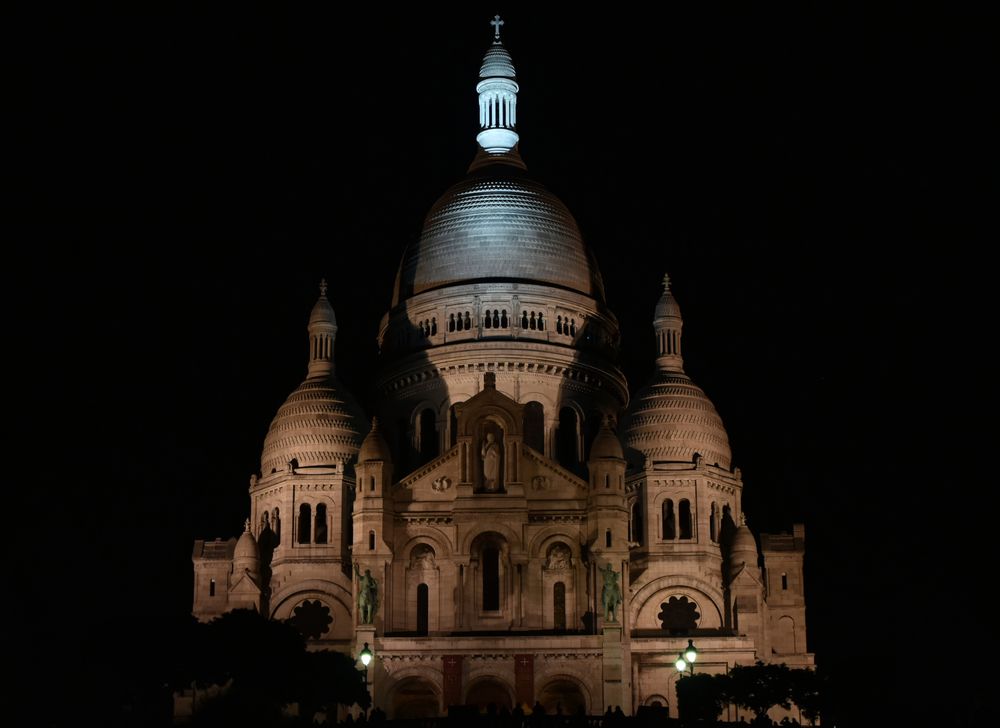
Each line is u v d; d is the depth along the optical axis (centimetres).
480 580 16775
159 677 13750
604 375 19200
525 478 17038
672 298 18712
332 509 17750
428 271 19450
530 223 19500
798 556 18162
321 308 18738
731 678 14438
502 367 18725
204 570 17950
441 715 15800
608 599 16000
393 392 19200
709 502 17825
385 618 16562
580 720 12769
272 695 13962
